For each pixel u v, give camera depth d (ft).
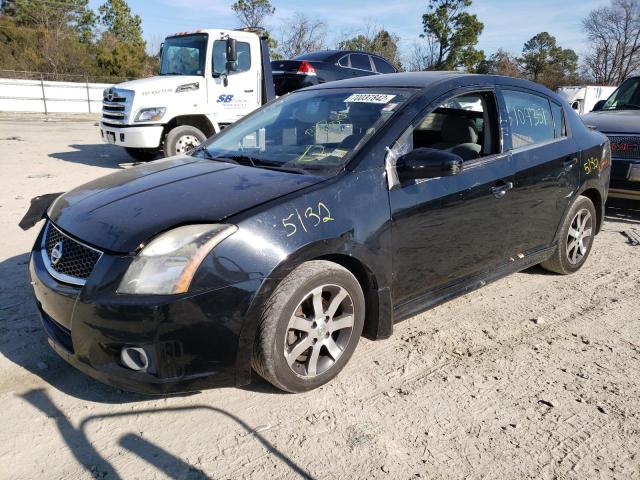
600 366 10.85
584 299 14.21
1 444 8.13
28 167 30.86
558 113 14.74
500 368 10.68
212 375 8.40
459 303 13.85
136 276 8.02
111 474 7.61
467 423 8.93
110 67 131.03
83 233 8.78
